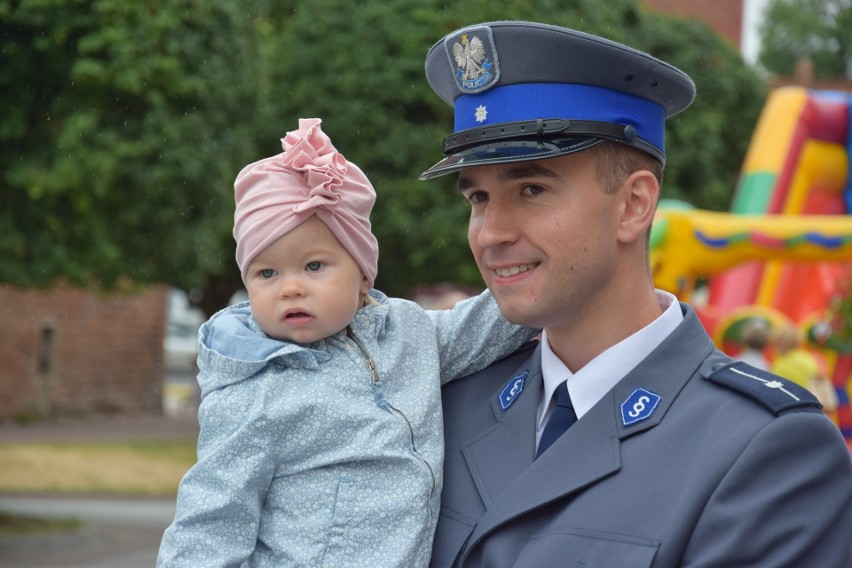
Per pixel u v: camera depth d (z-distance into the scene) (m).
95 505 13.84
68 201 11.30
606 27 17.34
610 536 2.31
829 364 11.07
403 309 2.83
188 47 11.55
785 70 49.28
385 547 2.48
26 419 22.02
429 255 16.83
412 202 16.78
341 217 2.64
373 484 2.52
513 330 2.87
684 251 8.67
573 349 2.59
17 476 15.59
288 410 2.51
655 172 2.55
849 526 2.29
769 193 11.63
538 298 2.46
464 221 16.73
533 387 2.67
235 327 2.67
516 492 2.46
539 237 2.43
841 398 11.08
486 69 2.48
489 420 2.71
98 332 23.84
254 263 2.65
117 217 11.51
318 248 2.62
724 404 2.39
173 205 11.71
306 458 2.53
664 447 2.38
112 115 11.26
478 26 2.50
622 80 2.46
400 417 2.60
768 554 2.21
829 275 12.55
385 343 2.73
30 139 11.09
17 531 11.58
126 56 10.96
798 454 2.27
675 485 2.31
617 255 2.50
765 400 2.34
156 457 17.95
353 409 2.55
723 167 19.92
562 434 2.54
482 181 2.49
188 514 2.45
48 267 11.23
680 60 19.36
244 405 2.52
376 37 16.75
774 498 2.22
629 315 2.54
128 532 12.05
